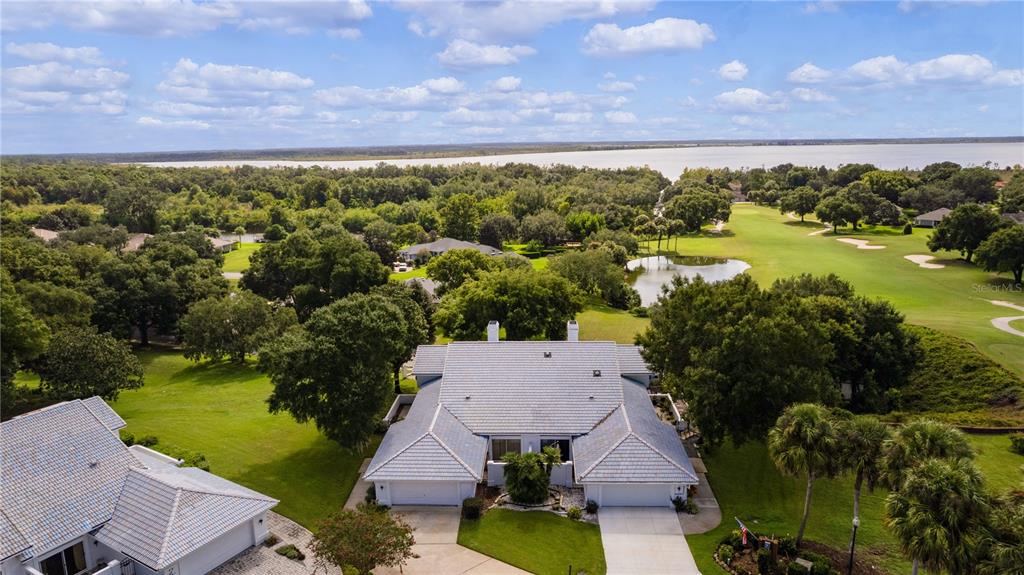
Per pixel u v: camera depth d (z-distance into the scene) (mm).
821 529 35688
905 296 84625
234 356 71750
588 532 35844
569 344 47656
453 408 43969
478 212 158125
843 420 31578
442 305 71625
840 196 152625
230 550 33188
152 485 33469
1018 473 39438
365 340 43250
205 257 122250
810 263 113875
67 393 50125
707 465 43250
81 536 31219
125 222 153625
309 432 49438
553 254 141250
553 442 43156
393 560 30141
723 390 39812
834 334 51625
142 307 78312
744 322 39531
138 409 55625
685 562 33000
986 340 58500
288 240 94062
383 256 126812
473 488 38688
